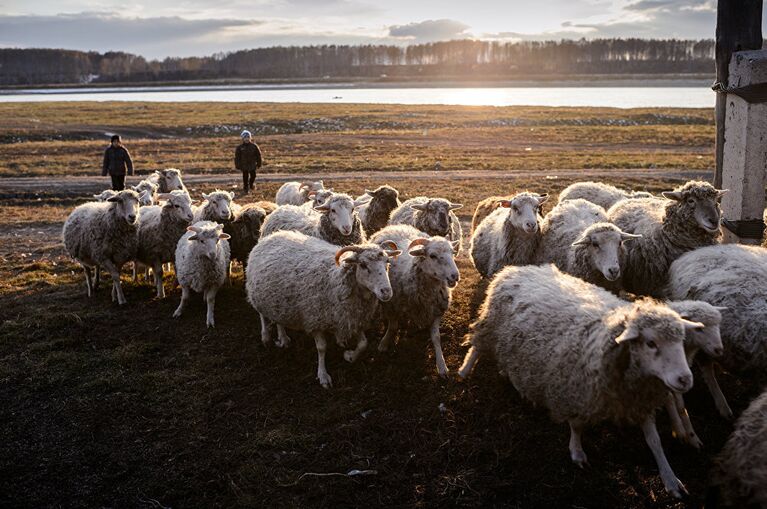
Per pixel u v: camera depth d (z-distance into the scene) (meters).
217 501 5.32
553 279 6.41
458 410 6.52
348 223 9.33
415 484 5.44
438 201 9.73
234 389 7.13
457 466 5.65
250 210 10.95
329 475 5.57
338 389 7.04
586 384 5.20
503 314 6.37
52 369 7.64
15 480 5.60
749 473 4.41
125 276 11.70
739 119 8.58
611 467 5.55
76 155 31.42
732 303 5.96
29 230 16.02
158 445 6.10
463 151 32.78
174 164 28.50
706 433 5.96
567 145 35.44
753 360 5.75
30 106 66.25
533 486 5.35
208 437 6.21
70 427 6.42
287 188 14.80
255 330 8.80
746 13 8.59
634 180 22.83
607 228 7.44
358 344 7.52
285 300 7.43
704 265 6.66
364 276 6.83
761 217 8.76
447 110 57.94
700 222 7.32
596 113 52.25
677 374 4.49
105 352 8.14
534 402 6.10
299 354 7.99
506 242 8.98
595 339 5.17
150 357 8.01
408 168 27.16
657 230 7.77
